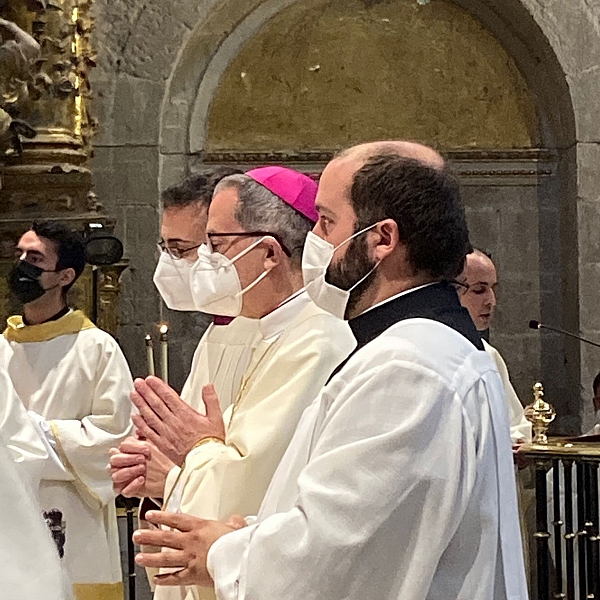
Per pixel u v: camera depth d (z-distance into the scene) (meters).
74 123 5.85
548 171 7.08
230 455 2.29
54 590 1.16
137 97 6.57
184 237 2.97
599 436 3.41
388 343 1.67
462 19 7.07
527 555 3.93
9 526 1.18
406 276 1.80
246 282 2.58
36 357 3.64
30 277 3.64
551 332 7.02
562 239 7.05
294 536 1.58
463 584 1.60
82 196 5.85
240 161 6.93
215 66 6.91
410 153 1.83
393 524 1.56
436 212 1.78
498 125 7.11
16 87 5.74
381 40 7.06
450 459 1.58
